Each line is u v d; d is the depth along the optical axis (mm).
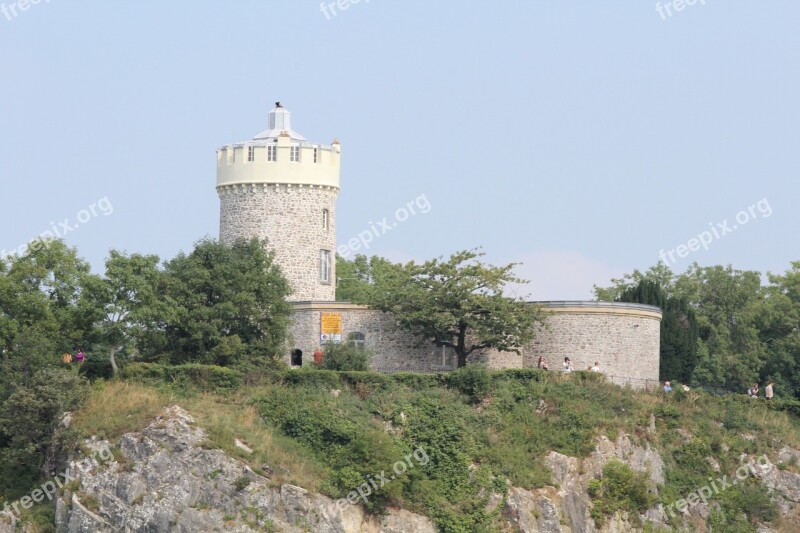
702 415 145750
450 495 125625
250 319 142000
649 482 134375
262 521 117375
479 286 145375
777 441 146250
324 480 121188
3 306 132125
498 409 133625
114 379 131750
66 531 118875
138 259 135125
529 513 125500
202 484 118625
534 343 147125
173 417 122562
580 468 131125
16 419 122750
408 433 128500
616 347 145750
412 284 147375
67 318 133250
